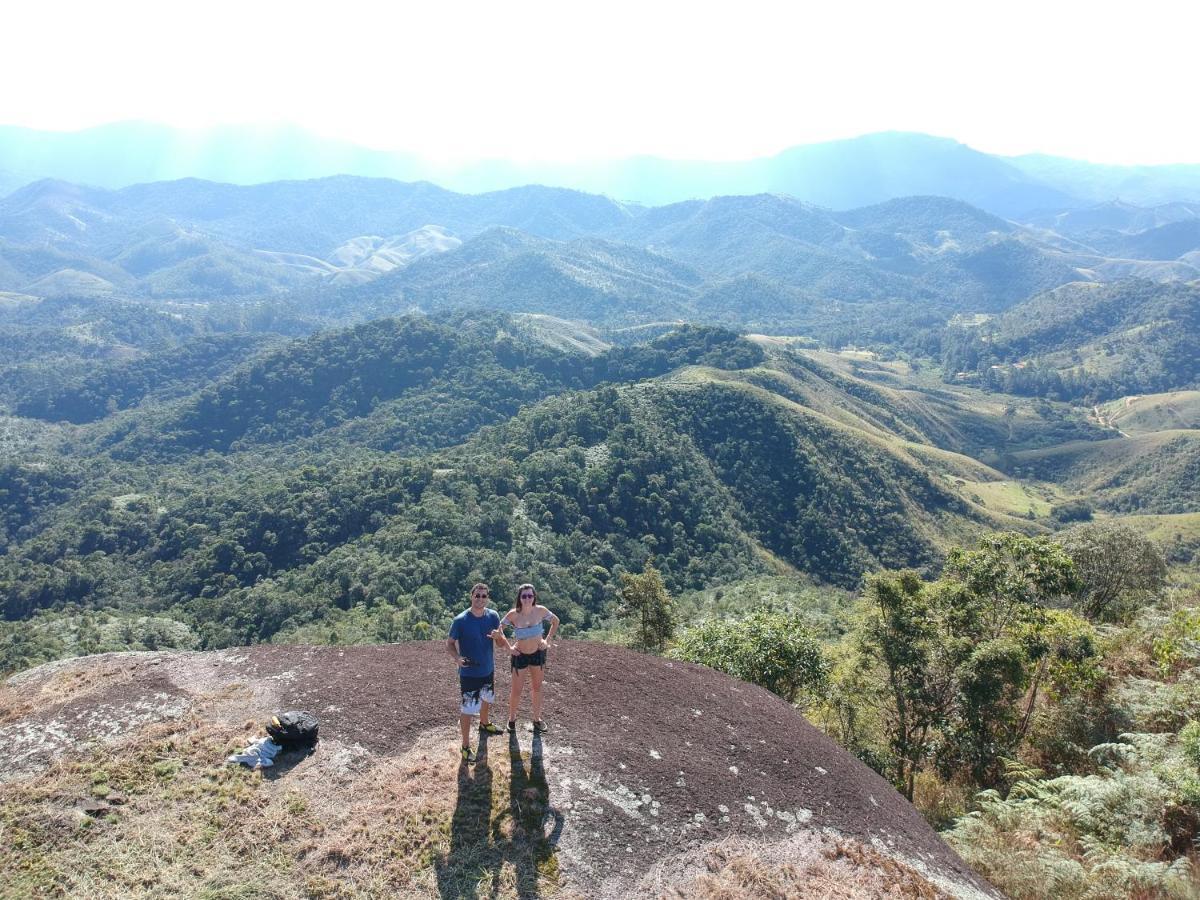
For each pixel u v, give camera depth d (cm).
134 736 755
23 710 835
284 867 575
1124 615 1856
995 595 1404
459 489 8575
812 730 998
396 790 679
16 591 8088
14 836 589
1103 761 1130
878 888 651
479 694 741
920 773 1376
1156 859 786
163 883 548
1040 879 753
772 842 693
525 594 789
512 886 572
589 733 828
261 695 866
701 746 851
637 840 652
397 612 5928
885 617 1386
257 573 7950
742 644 1705
